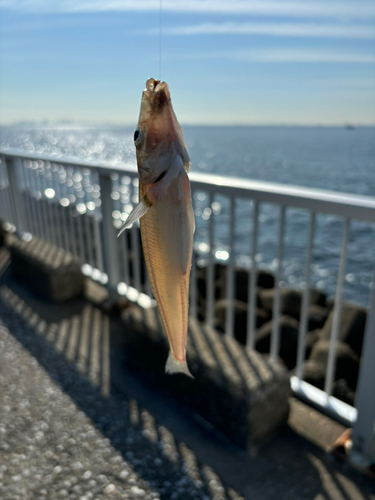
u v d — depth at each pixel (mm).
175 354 926
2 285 4973
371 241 16359
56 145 158625
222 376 2500
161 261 828
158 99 750
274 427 2541
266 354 4160
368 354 2111
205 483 2189
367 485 2180
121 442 2484
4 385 3051
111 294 4254
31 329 3920
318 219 20359
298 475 2252
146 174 776
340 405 2654
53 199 4949
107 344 3645
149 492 2121
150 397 2922
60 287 4445
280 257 2672
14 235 6449
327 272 13000
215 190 2885
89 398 2906
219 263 6879
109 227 4066
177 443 2486
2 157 5875
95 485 2166
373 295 2031
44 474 2242
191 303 3445
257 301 5926
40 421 2664
